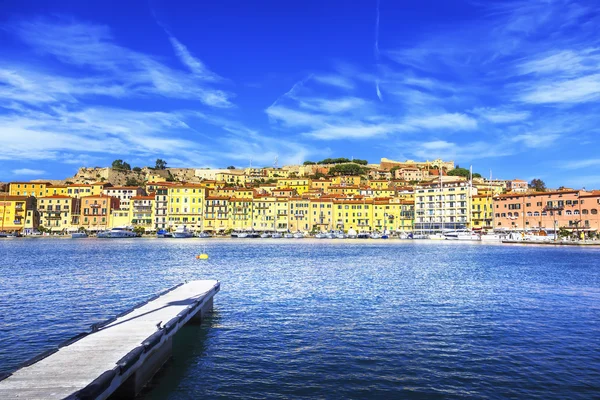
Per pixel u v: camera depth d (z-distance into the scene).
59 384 15.27
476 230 193.62
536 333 28.00
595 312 34.09
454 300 39.09
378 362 22.73
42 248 121.19
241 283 49.78
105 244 146.38
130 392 18.36
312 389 19.44
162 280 52.03
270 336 27.30
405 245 149.00
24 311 33.62
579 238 151.75
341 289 45.31
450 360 23.05
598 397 18.75
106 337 20.47
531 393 19.12
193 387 19.61
